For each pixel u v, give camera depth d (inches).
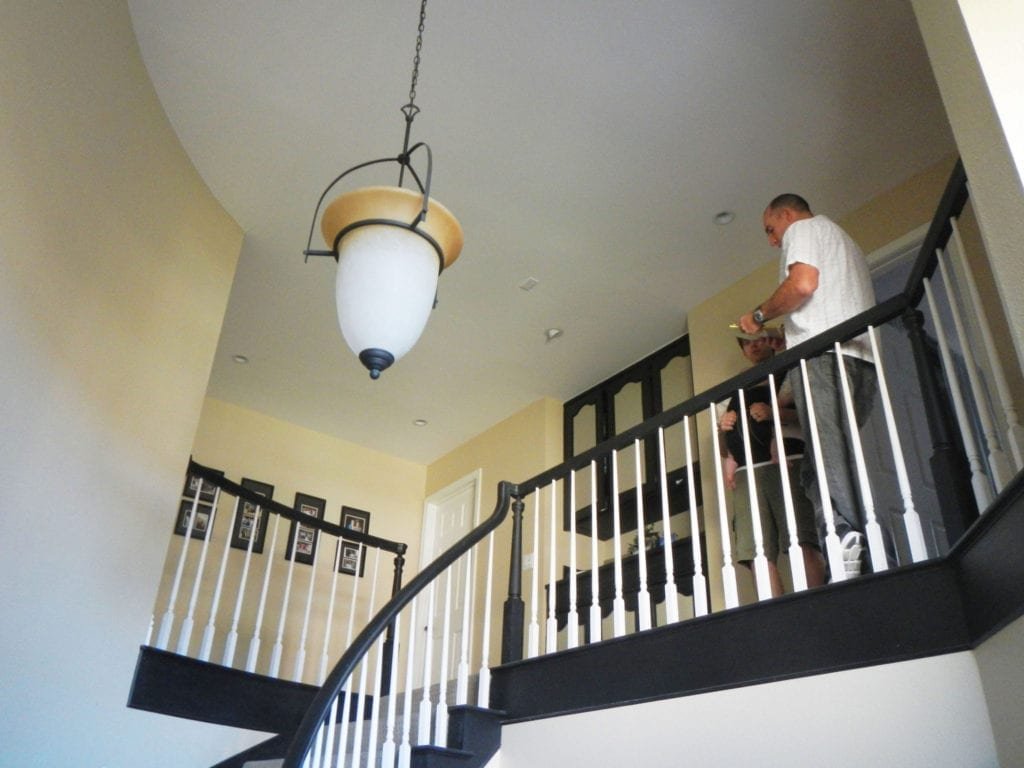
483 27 128.4
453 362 218.5
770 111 142.5
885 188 158.4
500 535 223.5
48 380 109.3
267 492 236.4
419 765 113.0
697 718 95.0
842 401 100.0
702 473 178.1
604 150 151.3
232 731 141.9
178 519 212.7
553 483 136.7
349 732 155.3
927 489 136.9
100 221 122.8
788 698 87.0
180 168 151.7
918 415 144.8
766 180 157.6
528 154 152.6
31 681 107.3
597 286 187.8
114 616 125.2
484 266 182.5
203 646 143.3
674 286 187.0
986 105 71.9
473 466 250.5
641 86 138.3
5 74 96.3
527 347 211.6
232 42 132.6
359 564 203.3
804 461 103.2
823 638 86.5
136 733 127.0
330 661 220.8
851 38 128.4
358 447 263.4
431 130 147.9
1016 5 75.7
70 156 113.1
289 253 179.9
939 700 75.0
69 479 114.8
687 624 100.9
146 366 136.9
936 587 79.2
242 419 242.2
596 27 128.0
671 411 116.1
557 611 192.5
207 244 160.9
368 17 127.3
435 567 125.3
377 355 81.5
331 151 153.6
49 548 110.7
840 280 108.6
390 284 81.6
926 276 87.9
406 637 237.5
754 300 179.6
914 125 144.1
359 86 139.8
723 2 123.4
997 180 69.7
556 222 169.2
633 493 196.5
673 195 161.5
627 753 101.2
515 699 122.0
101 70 120.9
